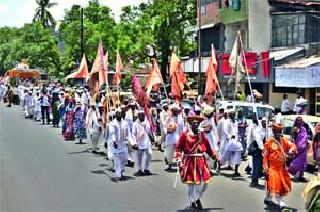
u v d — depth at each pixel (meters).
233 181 16.72
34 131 31.36
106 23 58.34
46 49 76.50
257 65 35.00
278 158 12.96
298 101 25.80
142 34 51.97
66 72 64.19
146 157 17.81
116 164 16.86
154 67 23.55
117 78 26.23
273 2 38.06
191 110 22.78
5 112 47.22
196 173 12.75
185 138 12.88
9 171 17.88
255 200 13.96
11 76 66.44
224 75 39.72
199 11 41.50
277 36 36.38
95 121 22.28
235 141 17.80
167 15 48.75
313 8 36.22
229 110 18.98
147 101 23.14
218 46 43.84
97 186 15.66
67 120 27.28
